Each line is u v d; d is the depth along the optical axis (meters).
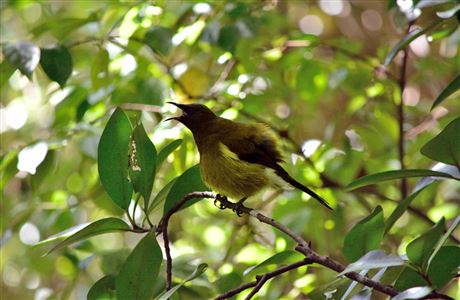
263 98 12.47
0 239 11.53
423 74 13.74
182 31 10.45
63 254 10.90
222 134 9.23
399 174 6.29
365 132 13.11
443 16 6.71
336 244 11.78
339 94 16.02
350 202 12.01
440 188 13.58
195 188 7.19
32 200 11.89
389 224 6.58
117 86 11.41
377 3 17.97
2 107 16.09
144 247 6.02
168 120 10.22
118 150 6.71
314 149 11.46
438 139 6.00
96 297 7.32
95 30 11.45
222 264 11.16
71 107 11.66
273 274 5.84
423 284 5.72
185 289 9.00
